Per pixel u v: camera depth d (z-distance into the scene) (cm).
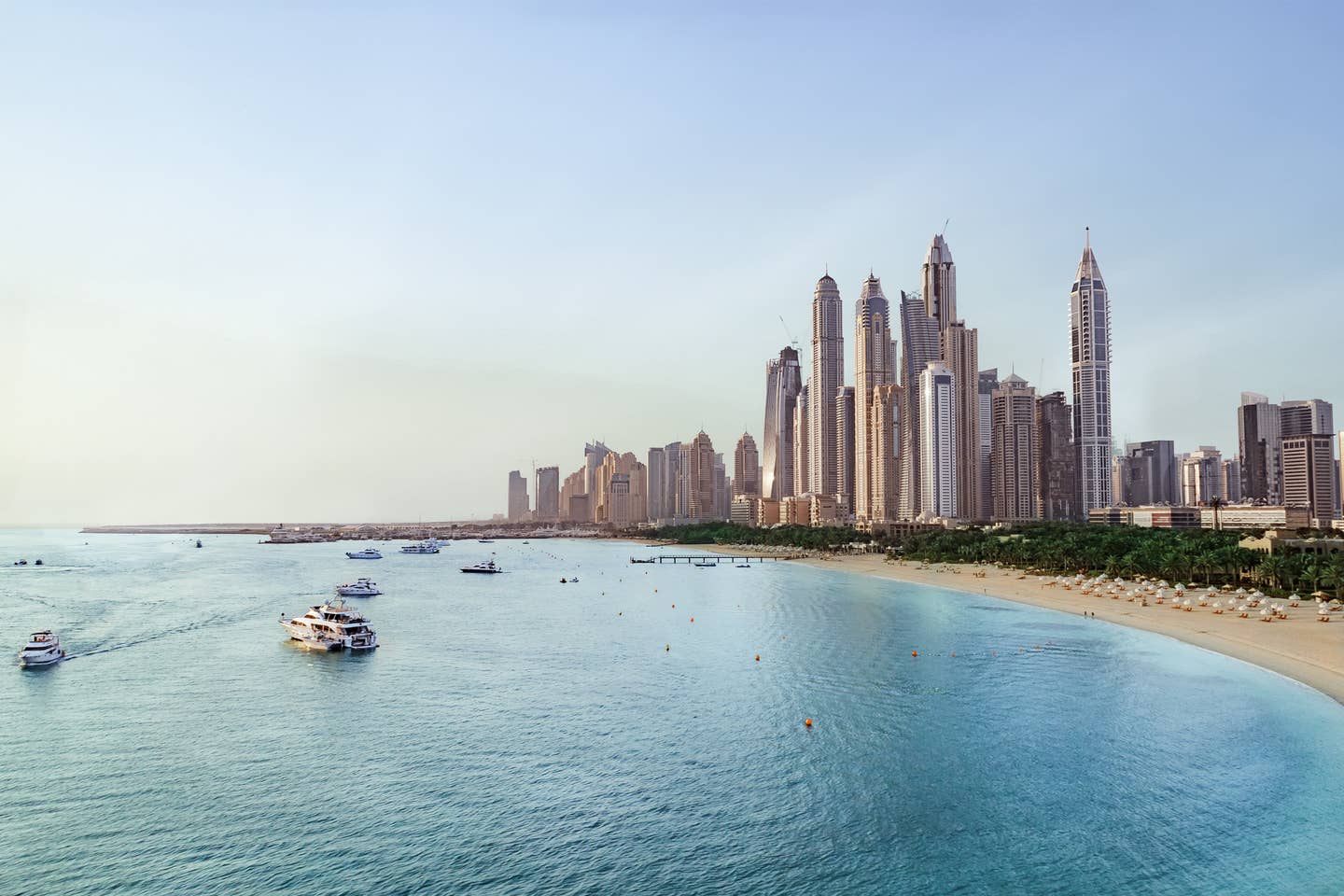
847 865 6425
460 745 9175
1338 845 6675
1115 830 6994
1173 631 16150
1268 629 15638
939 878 6219
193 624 17650
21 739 9319
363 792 7788
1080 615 18925
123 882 6125
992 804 7569
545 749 9050
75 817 7231
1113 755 8800
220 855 6538
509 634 16800
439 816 7281
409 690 11656
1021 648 14838
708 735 9575
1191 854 6562
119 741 9269
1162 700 10956
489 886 6100
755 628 17562
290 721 10050
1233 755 8712
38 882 6122
